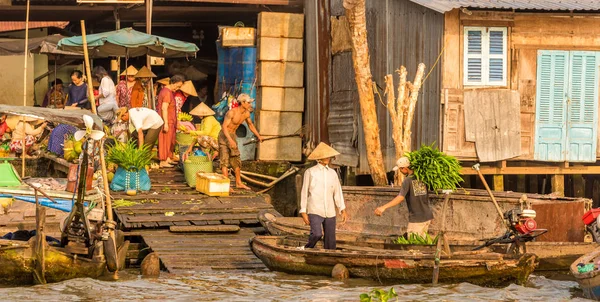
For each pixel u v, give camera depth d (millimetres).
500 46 28719
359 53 29109
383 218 27297
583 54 29156
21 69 40688
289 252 22797
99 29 43406
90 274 22312
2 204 26359
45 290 21031
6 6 37844
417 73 28125
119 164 29438
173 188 30312
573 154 29281
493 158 28641
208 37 44062
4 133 35469
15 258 21109
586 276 20016
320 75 35406
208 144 31578
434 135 28797
